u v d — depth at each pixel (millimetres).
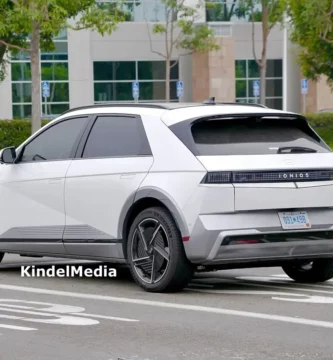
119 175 12734
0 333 9727
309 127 12922
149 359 8578
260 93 68938
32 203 13867
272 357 8625
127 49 71688
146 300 11828
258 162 12133
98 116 13406
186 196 11945
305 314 10781
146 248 12414
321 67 57906
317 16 46062
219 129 12438
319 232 12367
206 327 10055
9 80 67250
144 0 71688
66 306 11422
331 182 12469
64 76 69625
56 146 13789
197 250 11906
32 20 38094
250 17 73938
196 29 68500
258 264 12672
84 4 39375
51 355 8758
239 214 11984
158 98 72625
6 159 14180
